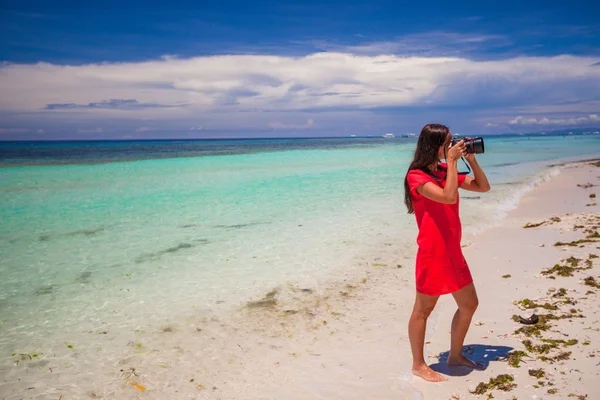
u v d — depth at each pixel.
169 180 18.89
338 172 22.25
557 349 3.73
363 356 4.14
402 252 7.61
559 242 7.36
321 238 8.66
